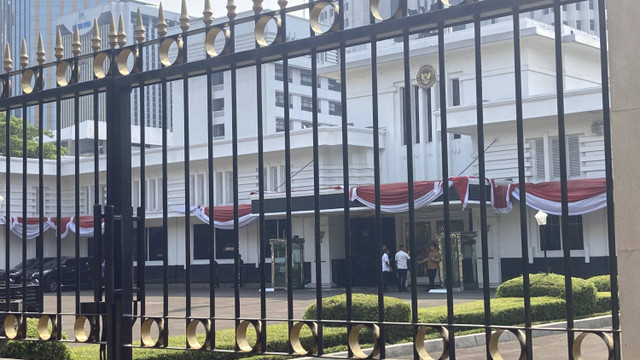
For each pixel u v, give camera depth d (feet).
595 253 84.17
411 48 109.19
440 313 40.14
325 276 100.63
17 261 117.19
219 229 113.29
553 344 40.04
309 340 31.42
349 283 16.61
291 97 203.92
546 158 87.15
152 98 253.85
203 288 108.88
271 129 189.67
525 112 86.07
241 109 172.96
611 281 13.39
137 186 120.47
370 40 16.74
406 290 89.61
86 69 67.46
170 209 114.01
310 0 17.56
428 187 81.05
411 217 15.90
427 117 105.40
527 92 97.91
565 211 14.02
